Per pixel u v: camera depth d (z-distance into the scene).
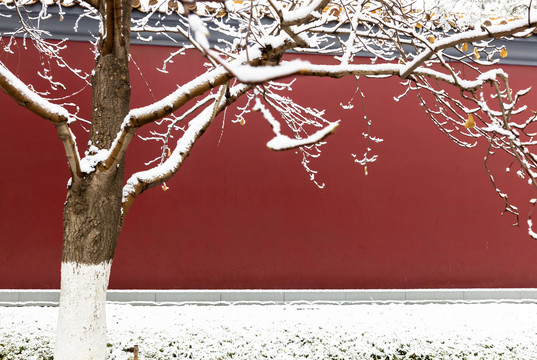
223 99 4.75
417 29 7.10
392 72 3.42
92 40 9.20
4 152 9.16
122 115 4.44
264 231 9.69
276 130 2.15
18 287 9.08
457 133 10.19
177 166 4.77
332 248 9.83
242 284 9.58
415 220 10.04
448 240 10.09
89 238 4.28
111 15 4.13
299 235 9.76
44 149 9.24
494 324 8.70
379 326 8.40
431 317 9.00
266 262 9.66
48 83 9.16
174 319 8.48
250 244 9.65
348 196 9.91
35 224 9.18
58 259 9.21
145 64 9.50
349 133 9.95
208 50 1.43
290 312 9.09
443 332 8.21
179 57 9.58
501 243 10.20
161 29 5.39
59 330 4.25
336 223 9.86
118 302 9.18
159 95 9.51
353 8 5.08
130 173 9.34
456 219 10.13
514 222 10.24
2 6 8.67
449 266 10.07
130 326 8.02
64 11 8.84
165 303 9.27
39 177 9.21
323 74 3.31
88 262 4.27
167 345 7.33
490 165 10.23
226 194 9.63
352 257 9.86
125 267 9.38
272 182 9.74
